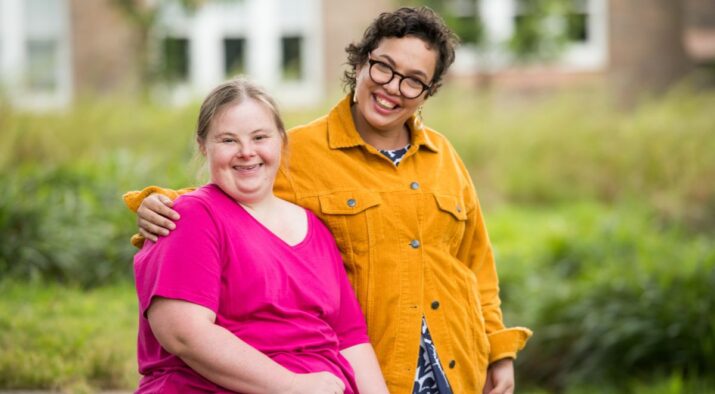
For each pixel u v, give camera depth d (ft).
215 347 7.59
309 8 60.23
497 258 26.94
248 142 8.24
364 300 9.04
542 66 57.52
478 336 9.57
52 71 59.41
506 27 58.29
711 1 59.82
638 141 38.50
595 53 59.62
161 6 52.13
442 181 9.54
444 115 42.93
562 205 37.52
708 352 20.22
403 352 9.01
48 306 18.80
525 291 24.72
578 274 26.02
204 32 60.03
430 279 9.21
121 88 54.44
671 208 34.53
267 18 60.29
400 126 9.41
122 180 26.91
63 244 22.72
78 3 58.49
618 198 37.40
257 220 8.38
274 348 7.97
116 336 16.75
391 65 8.89
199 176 8.83
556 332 22.36
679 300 21.34
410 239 9.18
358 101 9.21
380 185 9.21
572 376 21.48
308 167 9.21
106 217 24.50
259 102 8.38
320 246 8.70
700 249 24.84
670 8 58.90
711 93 46.83
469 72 57.06
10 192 23.62
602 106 43.91
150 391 8.00
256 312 7.98
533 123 41.91
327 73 59.26
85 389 14.19
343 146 9.27
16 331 16.40
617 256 26.50
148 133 38.04
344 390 8.20
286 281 8.18
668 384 19.15
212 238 7.93
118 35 58.23
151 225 8.00
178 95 55.88
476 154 40.78
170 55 53.01
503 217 34.42
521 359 22.63
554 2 53.57
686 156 37.45
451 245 9.58
